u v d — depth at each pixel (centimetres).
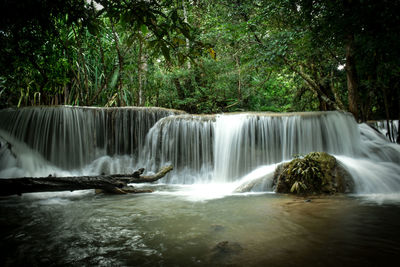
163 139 845
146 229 269
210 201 429
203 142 808
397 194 455
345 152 720
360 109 935
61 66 745
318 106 1312
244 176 749
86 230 270
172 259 188
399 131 744
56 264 186
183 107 1438
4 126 808
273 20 938
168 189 613
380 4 294
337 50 877
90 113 870
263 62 1028
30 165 775
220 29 1119
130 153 886
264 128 765
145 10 181
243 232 247
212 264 177
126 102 1228
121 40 1143
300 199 420
